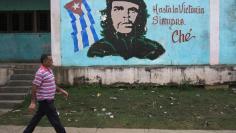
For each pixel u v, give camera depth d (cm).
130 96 1375
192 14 1494
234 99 1353
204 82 1483
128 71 1480
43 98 917
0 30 1820
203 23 1497
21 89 1437
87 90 1440
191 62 1499
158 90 1446
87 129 1085
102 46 1498
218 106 1290
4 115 1248
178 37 1497
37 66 1563
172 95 1388
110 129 1084
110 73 1482
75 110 1272
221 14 1494
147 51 1498
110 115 1213
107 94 1398
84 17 1494
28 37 1812
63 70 1484
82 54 1500
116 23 1494
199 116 1200
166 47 1497
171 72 1480
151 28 1494
